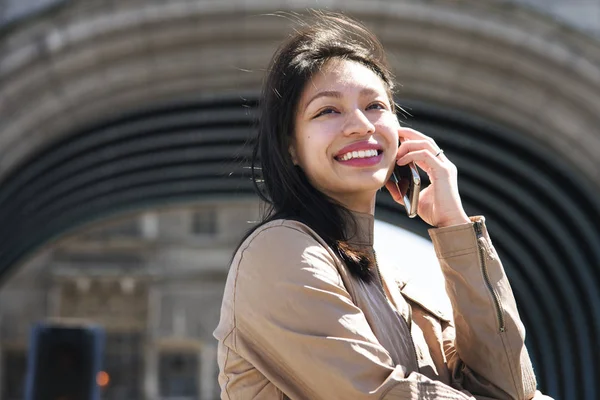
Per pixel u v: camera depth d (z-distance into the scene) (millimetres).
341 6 10445
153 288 36594
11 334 35688
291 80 2273
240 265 2154
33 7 10273
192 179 15156
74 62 10352
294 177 2279
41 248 16094
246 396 2154
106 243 36562
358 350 2039
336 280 2113
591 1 10758
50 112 10531
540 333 16625
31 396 9703
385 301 2244
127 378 36250
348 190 2256
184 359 36688
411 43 10680
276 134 2293
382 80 2373
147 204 16234
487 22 10602
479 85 10953
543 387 16984
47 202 13773
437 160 2355
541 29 10711
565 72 10773
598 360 14781
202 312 36750
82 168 13039
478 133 11789
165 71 10695
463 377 2311
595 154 11164
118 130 12016
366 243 2305
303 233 2162
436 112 11336
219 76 10820
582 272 14383
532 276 16047
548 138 11242
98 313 36375
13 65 10180
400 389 2027
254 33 10547
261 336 2107
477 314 2250
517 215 14734
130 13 10305
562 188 12719
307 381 2062
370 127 2227
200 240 36938
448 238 2279
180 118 11906
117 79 10625
